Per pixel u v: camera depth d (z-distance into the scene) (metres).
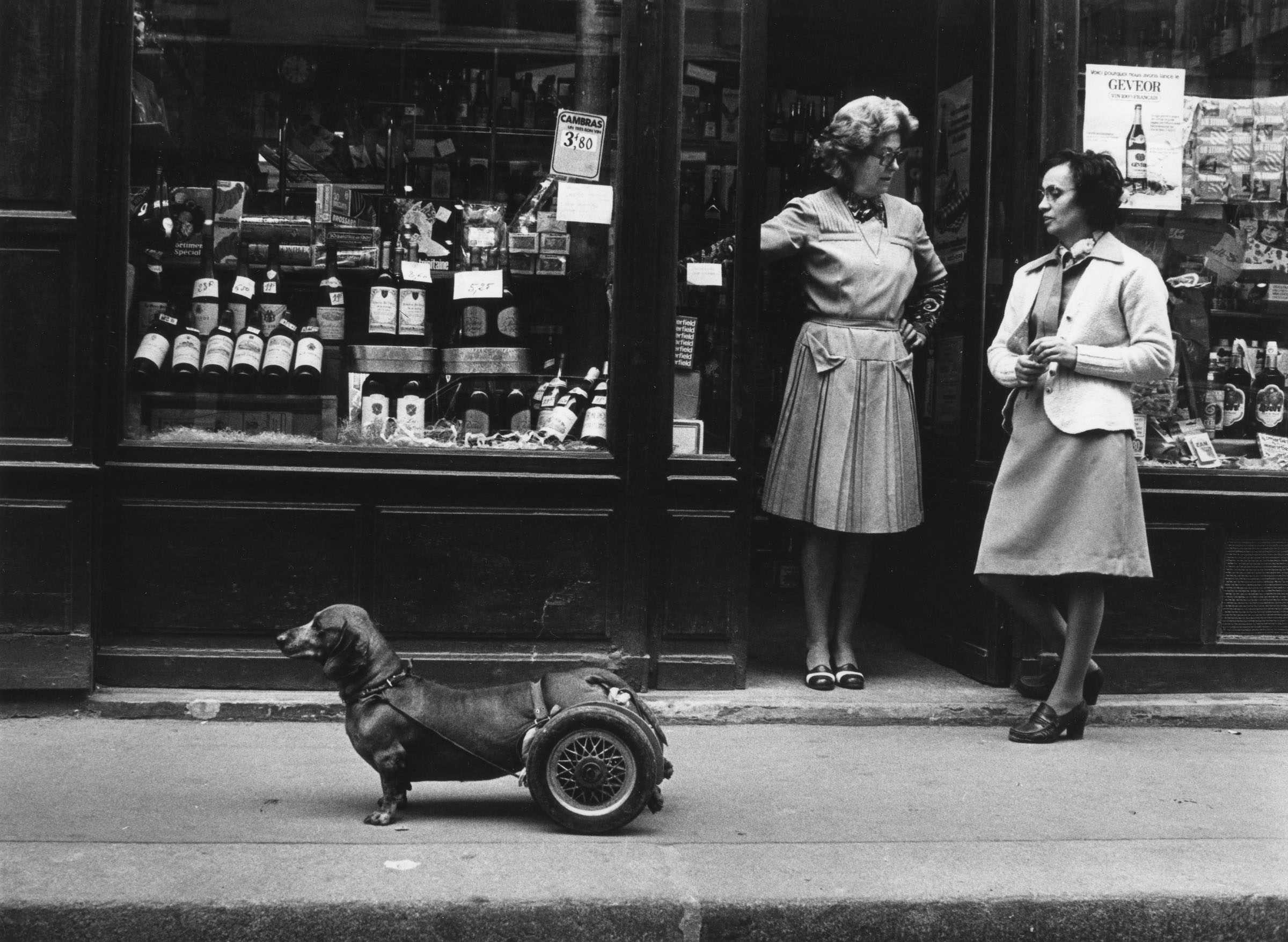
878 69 6.29
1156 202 4.82
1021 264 4.64
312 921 2.61
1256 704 4.54
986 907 2.78
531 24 4.56
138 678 4.22
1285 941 2.85
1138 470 4.66
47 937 2.57
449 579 4.32
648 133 4.37
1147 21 4.79
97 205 4.12
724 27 4.39
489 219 4.60
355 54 4.64
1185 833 3.24
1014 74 4.72
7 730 3.98
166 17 4.45
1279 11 4.88
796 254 4.78
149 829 3.06
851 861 2.96
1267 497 4.67
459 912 2.64
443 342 4.61
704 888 2.77
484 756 3.13
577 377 4.54
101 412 4.18
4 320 4.09
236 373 4.46
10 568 4.08
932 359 5.37
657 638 4.42
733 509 4.43
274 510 4.25
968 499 4.88
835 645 4.73
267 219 4.59
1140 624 4.64
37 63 4.07
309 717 4.16
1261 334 4.94
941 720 4.41
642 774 3.07
